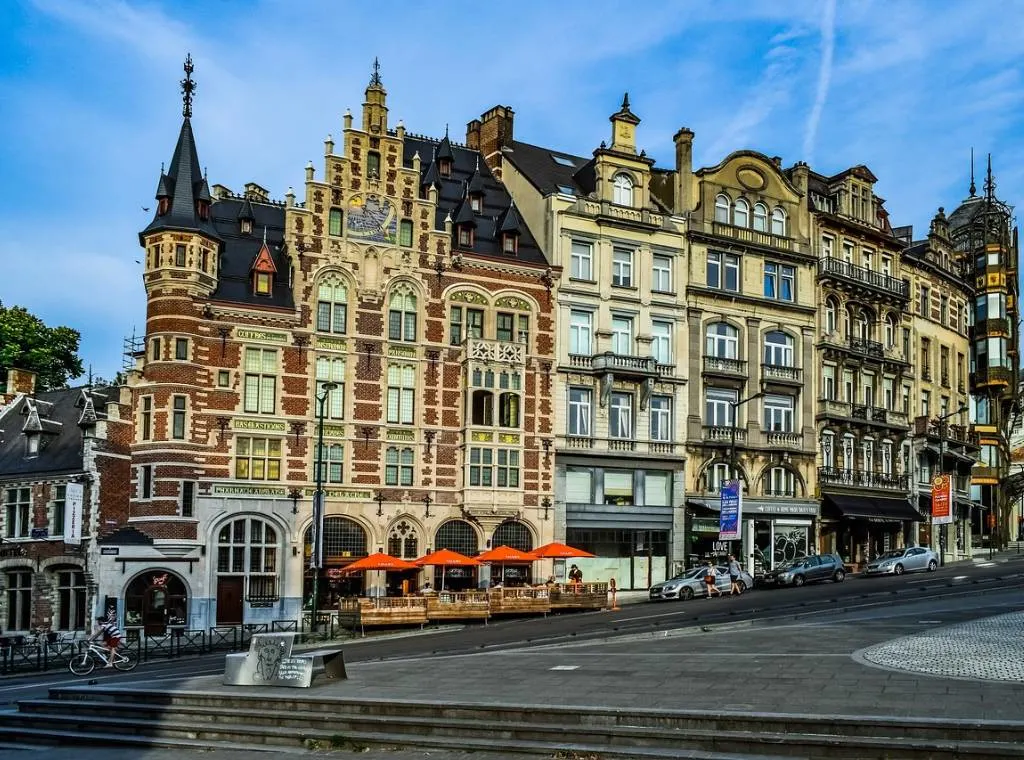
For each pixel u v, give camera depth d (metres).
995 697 18.36
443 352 55.41
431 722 19.97
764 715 17.61
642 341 60.84
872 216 73.00
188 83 52.00
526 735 19.06
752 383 64.50
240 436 50.59
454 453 55.12
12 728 24.30
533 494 56.50
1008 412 89.12
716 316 63.78
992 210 87.56
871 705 18.14
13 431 56.53
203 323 50.19
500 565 55.59
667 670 23.45
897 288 73.38
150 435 49.09
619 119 62.22
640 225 61.34
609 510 58.75
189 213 50.19
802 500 65.06
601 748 17.98
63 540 49.94
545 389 57.69
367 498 52.72
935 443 75.75
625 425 60.06
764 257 66.12
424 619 44.78
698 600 49.12
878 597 40.59
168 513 48.28
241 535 50.28
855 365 70.25
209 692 23.39
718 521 61.47
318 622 49.47
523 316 57.78
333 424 52.53
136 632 45.12
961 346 83.81
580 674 23.72
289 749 20.39
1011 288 89.12
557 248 59.00
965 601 37.00
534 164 64.62
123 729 22.94
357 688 23.38
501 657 28.34
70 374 75.62
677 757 17.11
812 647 26.23
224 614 49.38
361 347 53.59
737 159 66.06
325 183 53.66
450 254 56.12
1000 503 86.12
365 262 54.22
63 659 38.81
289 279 52.91
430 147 63.69
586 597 49.03
